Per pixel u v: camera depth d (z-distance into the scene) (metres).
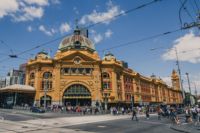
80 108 57.25
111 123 30.53
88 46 76.12
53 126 25.31
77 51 70.19
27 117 36.28
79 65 69.94
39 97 67.38
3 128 22.50
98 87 69.12
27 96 69.62
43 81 69.19
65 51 74.44
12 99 65.88
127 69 86.50
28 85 69.88
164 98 123.00
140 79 94.56
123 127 25.45
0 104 67.81
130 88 84.88
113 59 75.12
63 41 77.12
